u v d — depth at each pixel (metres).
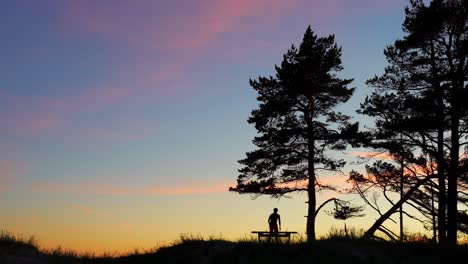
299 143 37.78
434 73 32.34
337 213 35.41
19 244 25.20
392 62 33.66
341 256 22.67
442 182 32.25
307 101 38.09
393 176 34.28
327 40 38.19
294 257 22.81
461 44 31.34
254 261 22.73
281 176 37.00
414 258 22.88
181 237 27.36
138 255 25.94
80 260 25.11
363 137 34.41
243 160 38.06
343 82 37.66
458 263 22.30
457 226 31.08
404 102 32.25
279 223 28.86
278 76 38.34
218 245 25.36
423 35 32.25
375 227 34.50
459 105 30.38
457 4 31.66
